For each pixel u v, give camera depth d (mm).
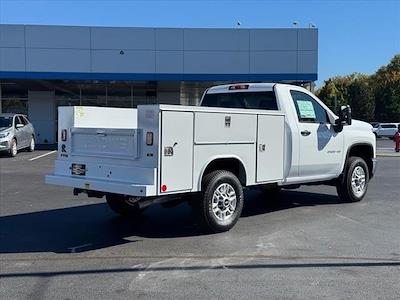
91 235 7723
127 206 8867
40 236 7668
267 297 5086
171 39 28062
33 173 15844
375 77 98875
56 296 5137
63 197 11180
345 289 5316
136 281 5582
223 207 7789
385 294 5168
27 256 6594
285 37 28016
